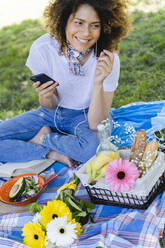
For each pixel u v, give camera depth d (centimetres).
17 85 441
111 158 183
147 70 408
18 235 191
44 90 230
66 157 247
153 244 168
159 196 198
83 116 259
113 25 221
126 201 189
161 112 296
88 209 187
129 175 171
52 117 265
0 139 261
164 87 360
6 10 795
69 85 248
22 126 264
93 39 223
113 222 179
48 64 246
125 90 372
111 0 211
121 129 276
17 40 584
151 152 182
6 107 398
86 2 206
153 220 178
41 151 251
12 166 252
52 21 225
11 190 216
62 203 179
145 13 592
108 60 218
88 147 241
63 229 168
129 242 170
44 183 219
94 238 172
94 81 230
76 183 209
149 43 476
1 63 510
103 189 188
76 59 234
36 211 191
